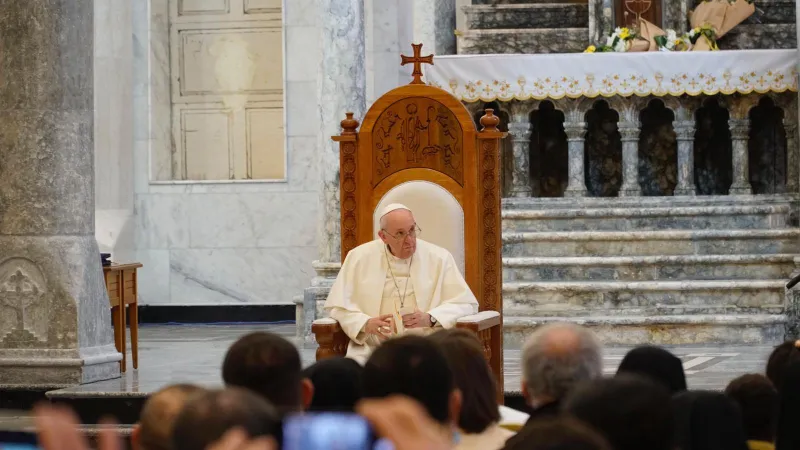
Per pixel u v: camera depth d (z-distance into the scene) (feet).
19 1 78.84
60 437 19.74
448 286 66.74
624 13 127.44
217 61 140.67
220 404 19.04
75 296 78.33
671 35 123.44
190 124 140.05
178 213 135.44
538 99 118.52
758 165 126.00
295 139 134.82
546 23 132.36
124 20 134.00
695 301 107.76
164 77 137.39
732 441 35.06
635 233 113.09
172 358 97.81
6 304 78.69
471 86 116.37
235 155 140.46
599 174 128.88
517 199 120.67
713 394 35.65
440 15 132.77
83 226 80.43
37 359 77.92
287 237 134.92
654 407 25.36
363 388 29.68
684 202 119.65
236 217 135.23
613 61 116.26
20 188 78.79
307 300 107.96
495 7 132.67
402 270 67.31
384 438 18.03
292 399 31.22
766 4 129.18
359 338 65.62
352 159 71.61
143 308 135.03
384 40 132.16
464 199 70.33
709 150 127.13
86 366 78.13
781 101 119.34
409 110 71.05
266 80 140.56
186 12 139.44
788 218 117.08
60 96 79.10
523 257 112.98
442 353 29.99
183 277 135.54
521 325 104.37
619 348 102.63
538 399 34.50
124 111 134.10
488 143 70.23
